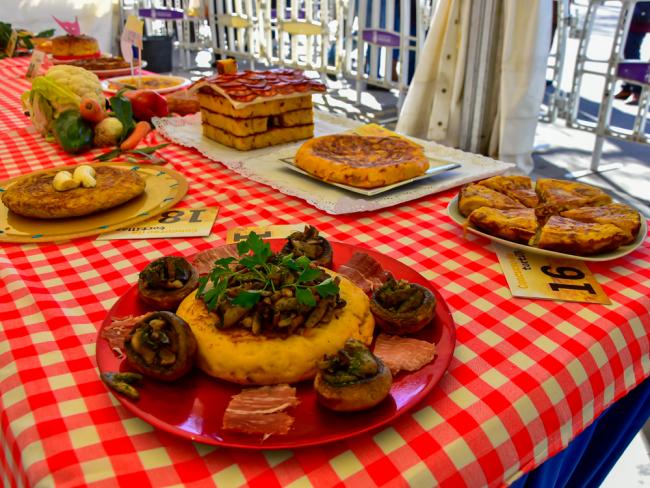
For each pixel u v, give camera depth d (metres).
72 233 1.19
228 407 0.66
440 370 0.72
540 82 3.15
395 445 0.66
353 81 6.18
